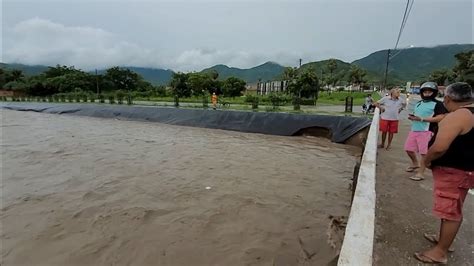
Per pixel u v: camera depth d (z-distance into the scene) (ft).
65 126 50.90
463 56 191.42
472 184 7.67
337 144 34.58
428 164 8.27
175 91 169.48
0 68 240.12
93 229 13.44
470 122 7.34
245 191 18.31
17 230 13.38
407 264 8.20
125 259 11.31
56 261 11.22
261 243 12.36
